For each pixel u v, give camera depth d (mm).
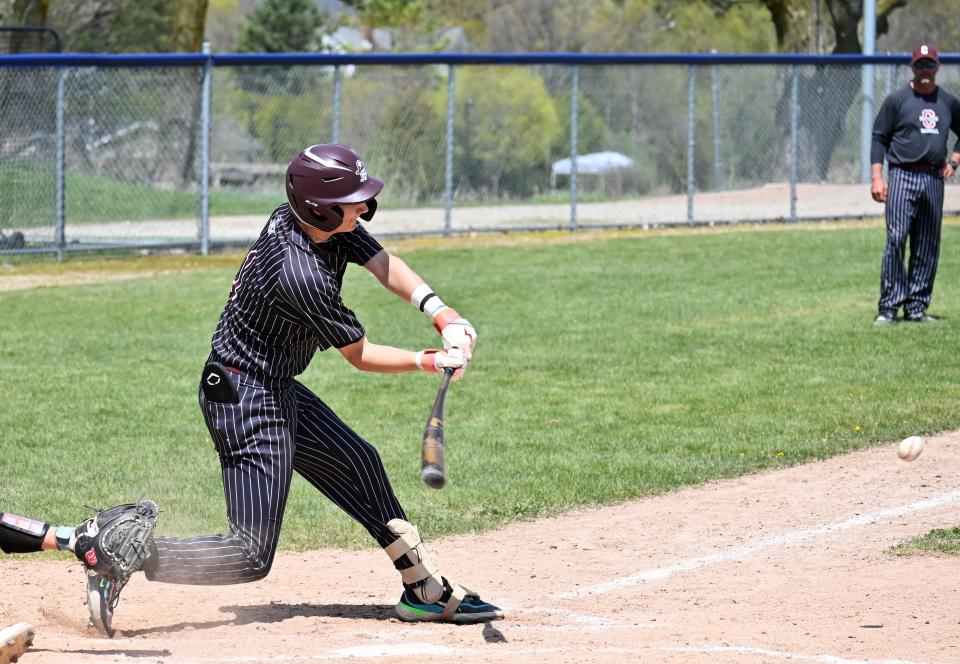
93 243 54719
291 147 66938
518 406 26875
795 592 15125
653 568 16578
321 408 13391
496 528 18797
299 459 13320
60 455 22703
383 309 40031
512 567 16734
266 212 64500
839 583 15516
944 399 26469
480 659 11844
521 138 69000
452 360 12391
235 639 12891
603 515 19484
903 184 34406
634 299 41188
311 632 13344
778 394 27469
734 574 16188
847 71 69438
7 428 24750
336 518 19453
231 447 12531
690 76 62344
